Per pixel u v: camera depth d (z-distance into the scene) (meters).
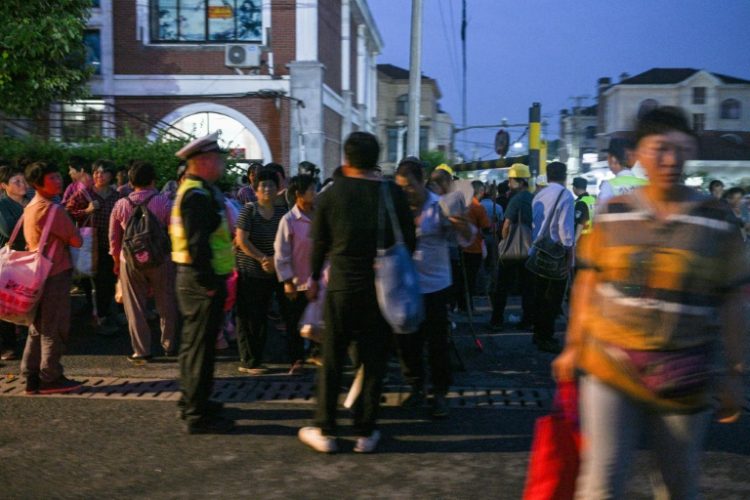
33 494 4.25
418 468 4.65
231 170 15.26
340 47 28.67
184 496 4.23
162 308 7.32
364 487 4.36
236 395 6.23
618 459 2.87
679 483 2.93
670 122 2.84
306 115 22.53
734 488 4.32
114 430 5.33
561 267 7.68
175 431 5.32
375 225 4.77
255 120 22.55
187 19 22.34
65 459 4.79
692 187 2.95
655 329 2.80
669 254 2.79
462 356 7.70
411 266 4.86
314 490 4.31
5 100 17.84
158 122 22.09
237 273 6.80
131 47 22.22
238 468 4.64
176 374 6.84
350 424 5.52
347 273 4.79
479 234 10.21
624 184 6.12
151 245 6.98
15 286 5.89
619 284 2.88
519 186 9.54
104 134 21.30
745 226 11.01
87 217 8.37
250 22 22.45
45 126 20.69
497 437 5.21
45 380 6.17
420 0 16.31
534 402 6.07
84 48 19.33
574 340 3.07
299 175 6.48
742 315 2.91
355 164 4.85
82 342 8.21
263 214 6.80
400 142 38.44
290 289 6.43
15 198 7.50
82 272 8.22
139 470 4.61
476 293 12.36
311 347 7.42
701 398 2.82
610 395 2.88
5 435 5.22
